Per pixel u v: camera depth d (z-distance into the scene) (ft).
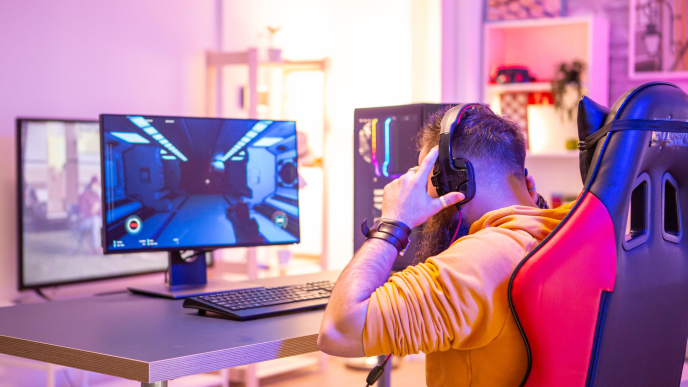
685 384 5.61
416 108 5.69
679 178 3.44
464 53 13.98
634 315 3.23
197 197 5.83
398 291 3.46
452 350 3.53
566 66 13.89
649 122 3.14
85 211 10.16
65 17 10.37
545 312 3.12
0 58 9.48
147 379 3.35
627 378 3.26
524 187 3.91
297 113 14.92
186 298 4.89
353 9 14.06
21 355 3.93
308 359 13.02
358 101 14.03
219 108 13.19
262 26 14.28
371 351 3.47
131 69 11.44
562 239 3.13
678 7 13.20
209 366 3.60
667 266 3.39
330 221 15.12
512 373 3.32
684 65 13.19
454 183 3.82
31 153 9.48
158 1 11.89
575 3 14.33
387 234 3.85
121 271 10.59
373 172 6.04
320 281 5.70
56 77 10.25
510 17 14.51
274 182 6.21
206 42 12.91
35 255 9.53
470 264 3.32
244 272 11.90
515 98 14.48
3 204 9.59
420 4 13.69
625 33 13.87
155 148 5.68
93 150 10.29
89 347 3.69
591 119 3.28
